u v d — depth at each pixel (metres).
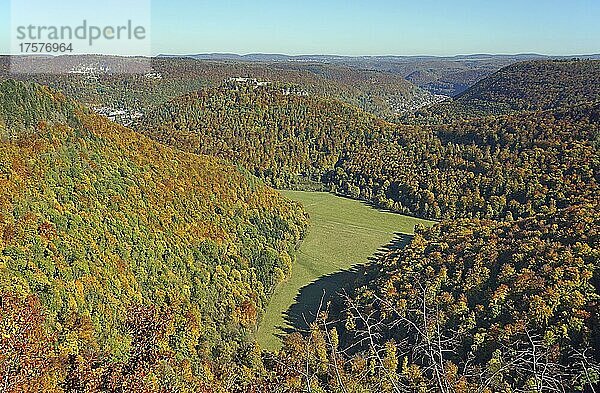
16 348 27.31
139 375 32.56
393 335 20.00
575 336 31.98
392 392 12.57
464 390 11.38
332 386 13.88
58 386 28.23
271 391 24.05
